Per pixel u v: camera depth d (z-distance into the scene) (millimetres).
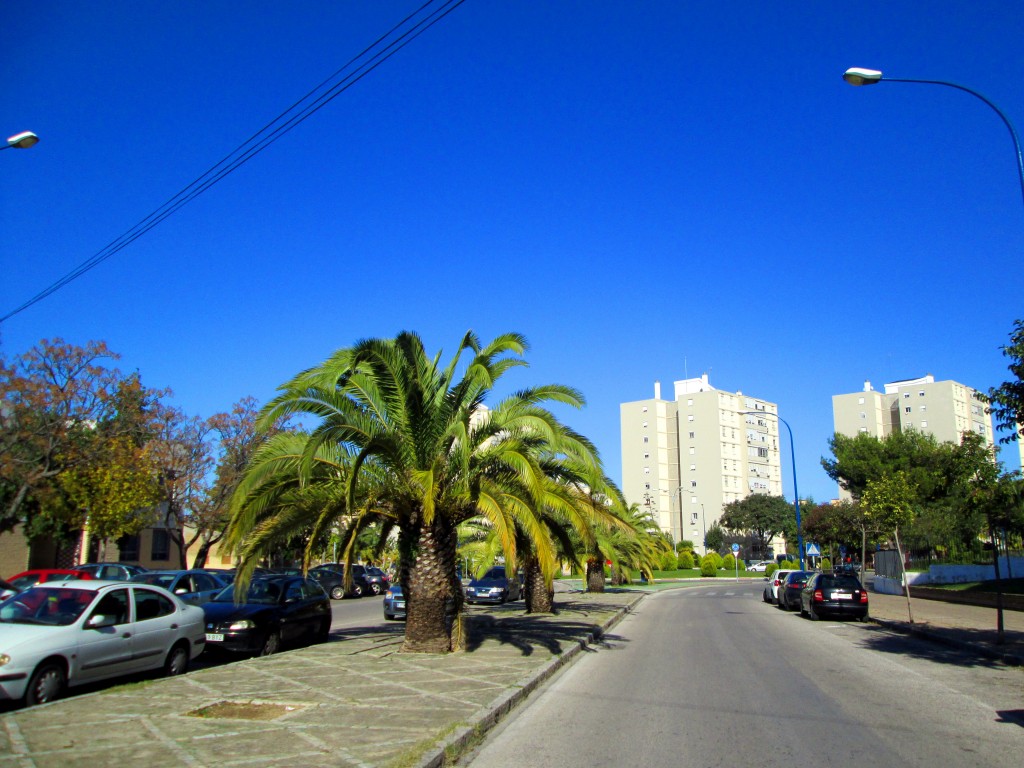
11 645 8969
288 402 12102
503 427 13180
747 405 105875
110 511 28312
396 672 11344
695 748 7539
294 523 13281
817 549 42094
